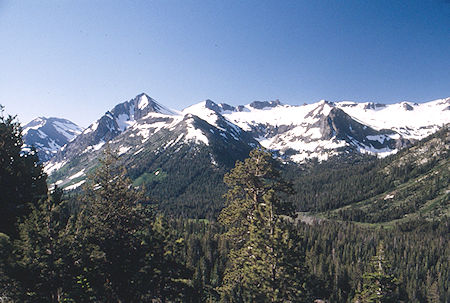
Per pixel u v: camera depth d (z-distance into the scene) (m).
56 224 22.56
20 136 33.25
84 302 22.78
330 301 92.38
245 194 29.67
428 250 139.25
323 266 107.25
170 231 30.95
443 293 105.50
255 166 28.70
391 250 137.25
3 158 29.53
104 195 29.50
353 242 150.75
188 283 31.70
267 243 24.20
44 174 33.16
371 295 30.61
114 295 26.34
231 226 29.92
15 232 26.73
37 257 20.88
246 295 25.91
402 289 97.44
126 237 28.28
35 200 29.42
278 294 23.72
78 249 22.69
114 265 26.50
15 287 21.08
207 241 114.94
